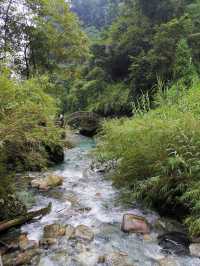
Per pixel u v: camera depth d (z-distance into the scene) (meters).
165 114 4.79
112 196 4.73
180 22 15.27
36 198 4.57
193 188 3.50
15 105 3.75
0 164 3.77
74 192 4.94
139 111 5.65
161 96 6.25
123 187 4.98
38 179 5.32
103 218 3.88
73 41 13.30
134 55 20.19
